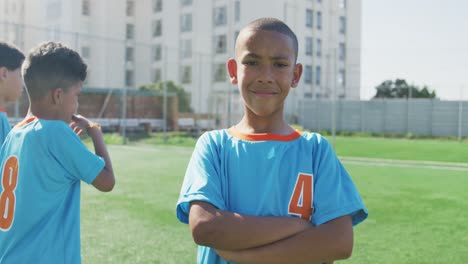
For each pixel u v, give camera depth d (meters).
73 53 1.92
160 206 6.02
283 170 1.43
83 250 4.05
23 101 16.45
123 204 6.14
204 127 26.94
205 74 35.03
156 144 17.20
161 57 37.78
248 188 1.41
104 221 5.17
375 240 4.47
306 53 35.16
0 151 1.98
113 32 37.72
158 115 26.72
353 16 38.97
